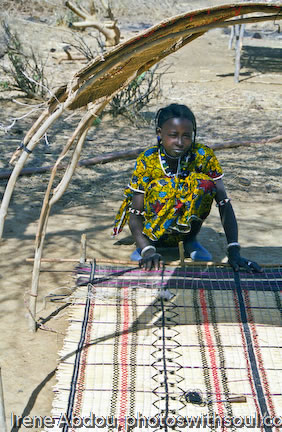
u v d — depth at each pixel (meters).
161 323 3.00
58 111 2.21
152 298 3.20
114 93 2.50
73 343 2.84
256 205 4.89
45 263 3.78
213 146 6.39
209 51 13.38
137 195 3.53
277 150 6.42
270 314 3.07
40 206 4.75
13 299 3.36
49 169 5.55
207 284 3.30
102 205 4.85
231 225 3.52
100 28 7.26
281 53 13.42
